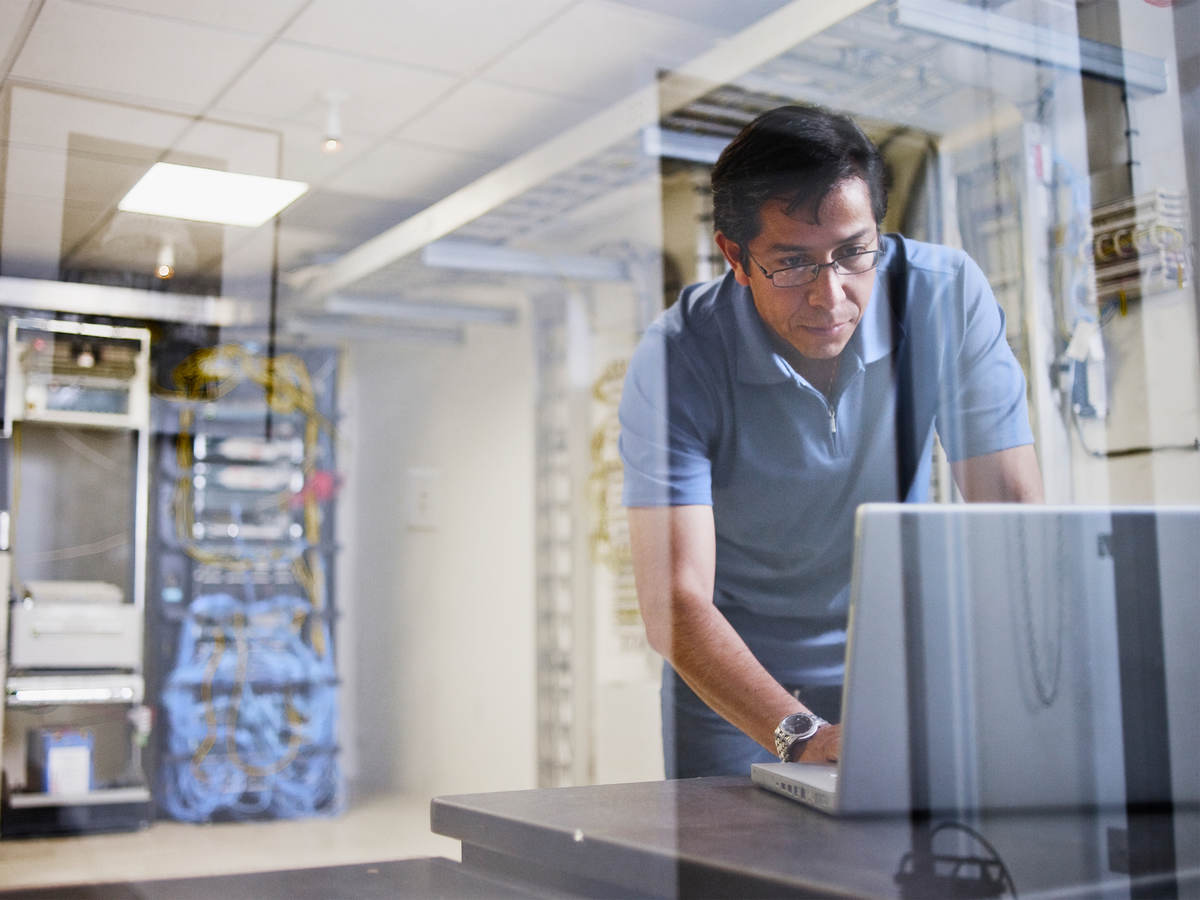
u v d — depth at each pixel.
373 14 2.55
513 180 3.56
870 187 2.18
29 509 4.77
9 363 4.62
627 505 2.19
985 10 2.14
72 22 2.55
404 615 5.36
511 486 4.89
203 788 4.82
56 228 4.07
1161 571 0.98
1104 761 0.94
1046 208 2.12
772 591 2.13
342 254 4.44
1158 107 2.02
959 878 0.73
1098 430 2.03
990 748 0.90
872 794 0.89
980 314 2.13
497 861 0.96
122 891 1.08
